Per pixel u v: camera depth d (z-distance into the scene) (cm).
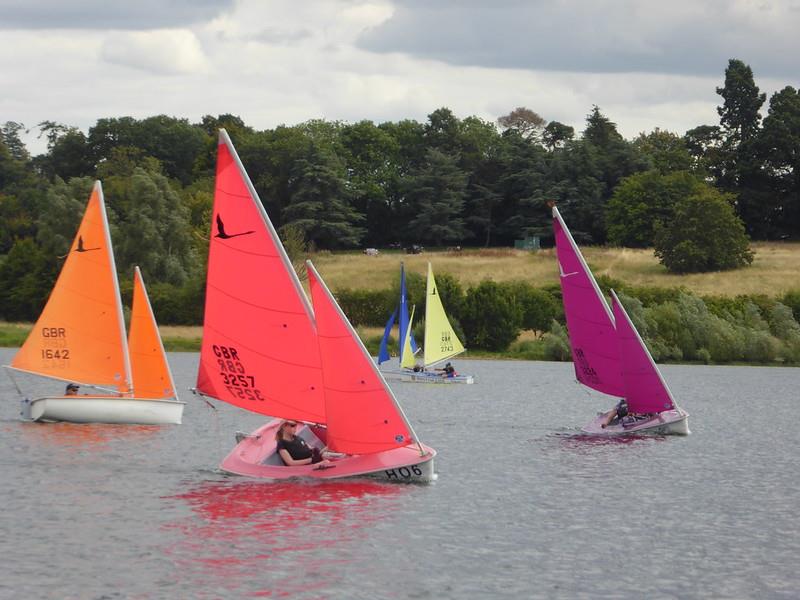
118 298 11206
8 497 7456
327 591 5534
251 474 8125
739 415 14388
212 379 8038
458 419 13162
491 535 6744
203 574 5750
